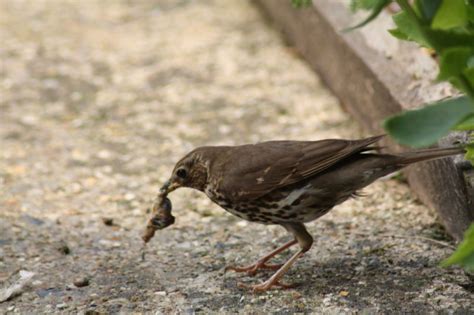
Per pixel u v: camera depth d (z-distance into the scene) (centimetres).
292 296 920
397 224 1089
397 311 873
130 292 950
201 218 1152
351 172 902
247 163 938
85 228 1126
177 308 909
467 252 720
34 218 1148
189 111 1510
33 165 1325
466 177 945
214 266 1011
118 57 1736
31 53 1750
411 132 671
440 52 704
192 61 1702
